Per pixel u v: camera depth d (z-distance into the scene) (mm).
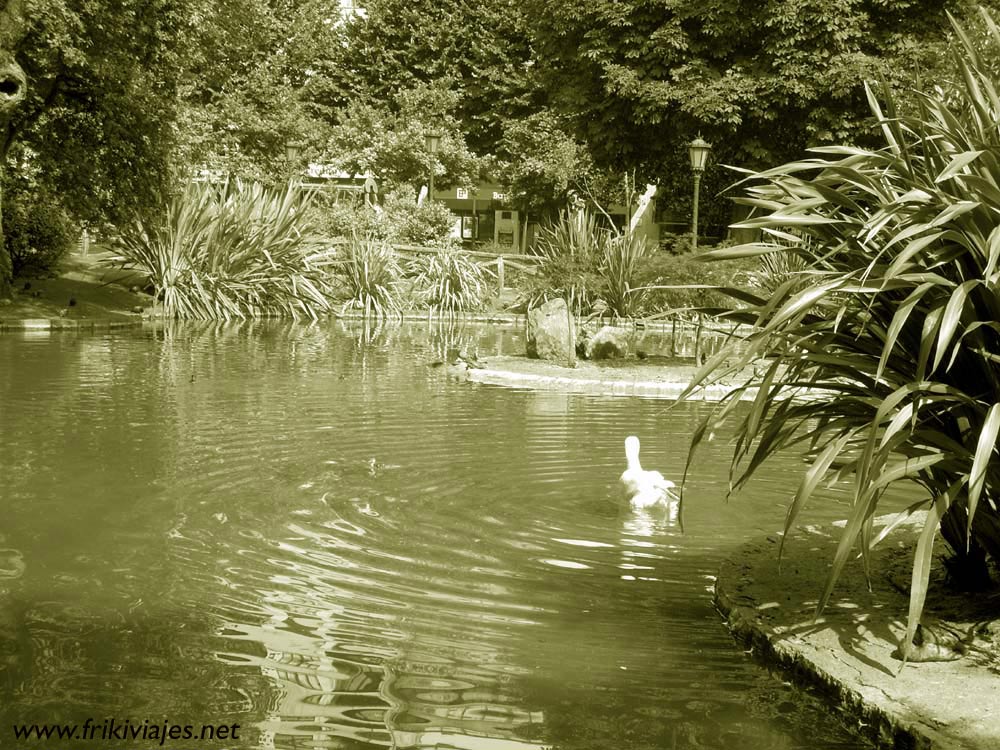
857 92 30922
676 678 4574
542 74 36969
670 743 3922
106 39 24281
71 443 9492
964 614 5074
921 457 4684
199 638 4809
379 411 12312
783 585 5688
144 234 28312
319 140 48125
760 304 5352
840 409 5344
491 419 12023
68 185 25734
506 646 4883
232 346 20281
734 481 8898
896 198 5180
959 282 5000
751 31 32281
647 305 27594
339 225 36250
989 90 5312
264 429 10664
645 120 33875
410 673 4500
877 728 4027
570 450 10102
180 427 10570
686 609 5539
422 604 5445
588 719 4098
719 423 5211
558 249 30688
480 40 52312
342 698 4211
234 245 29922
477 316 31922
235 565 5984
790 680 4598
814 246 5762
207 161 39625
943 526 5328
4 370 14906
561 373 17172
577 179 45188
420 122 47094
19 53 24000
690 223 45906
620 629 5184
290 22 52375
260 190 31656
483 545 6648
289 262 30922
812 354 5090
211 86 46094
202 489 7879
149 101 25703
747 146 32875
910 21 31766
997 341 4938
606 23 34406
